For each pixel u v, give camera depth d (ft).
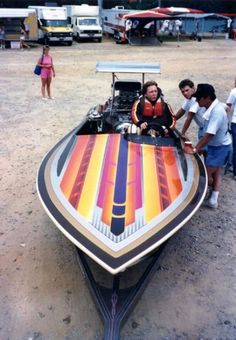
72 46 86.48
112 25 101.96
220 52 77.46
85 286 12.31
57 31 84.79
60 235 14.89
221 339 10.45
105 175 12.94
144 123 15.65
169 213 11.35
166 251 13.52
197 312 11.34
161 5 139.13
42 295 11.94
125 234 10.49
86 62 61.72
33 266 13.16
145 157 14.05
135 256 9.87
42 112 32.30
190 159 14.85
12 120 29.84
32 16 82.33
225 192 18.48
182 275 12.79
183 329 10.76
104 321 10.07
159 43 92.12
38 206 17.08
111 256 9.88
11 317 11.13
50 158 15.21
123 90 21.93
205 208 16.98
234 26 121.60
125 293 10.85
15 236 14.84
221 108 14.82
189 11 101.40
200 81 45.75
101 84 44.34
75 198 12.02
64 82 45.70
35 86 43.57
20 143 24.62
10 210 16.74
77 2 134.21
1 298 11.79
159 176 13.04
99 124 18.94
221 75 50.29
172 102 35.40
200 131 18.10
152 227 10.77
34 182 19.31
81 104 35.09
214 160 15.84
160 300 11.77
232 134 18.99
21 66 58.13
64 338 10.48
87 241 10.36
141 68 19.97
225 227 15.52
